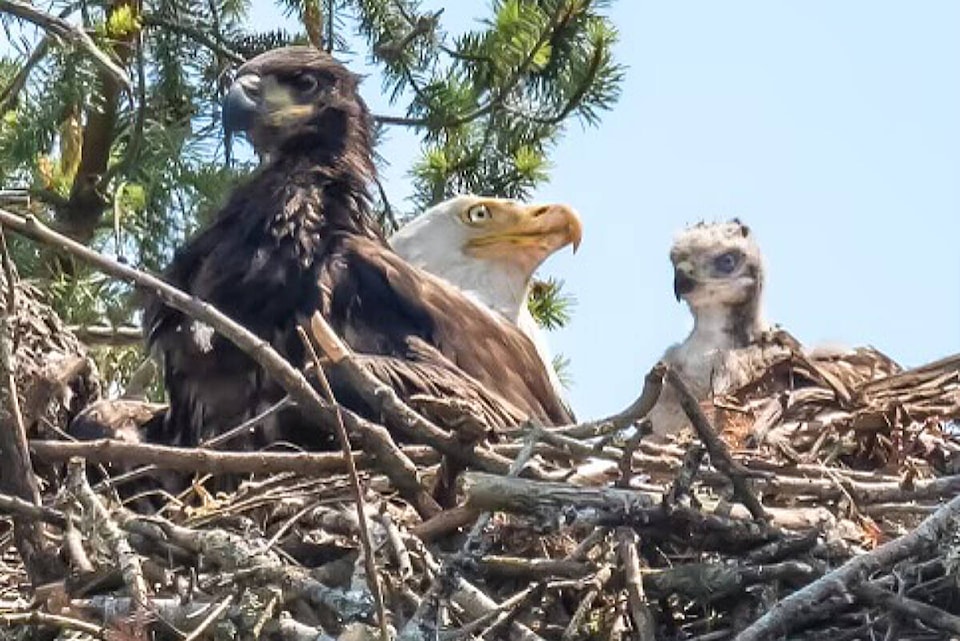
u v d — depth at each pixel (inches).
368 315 492.1
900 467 444.8
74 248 401.7
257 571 375.6
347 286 493.7
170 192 574.9
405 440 454.3
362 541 361.7
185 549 386.6
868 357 527.8
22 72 562.9
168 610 373.4
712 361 550.3
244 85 528.7
